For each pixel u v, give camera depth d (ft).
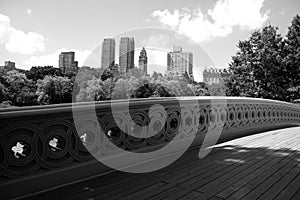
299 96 74.28
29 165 7.60
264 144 15.70
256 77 77.66
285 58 75.56
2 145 7.02
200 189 8.05
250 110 21.50
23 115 7.29
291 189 8.04
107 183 8.58
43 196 7.41
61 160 8.43
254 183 8.59
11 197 7.09
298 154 12.92
